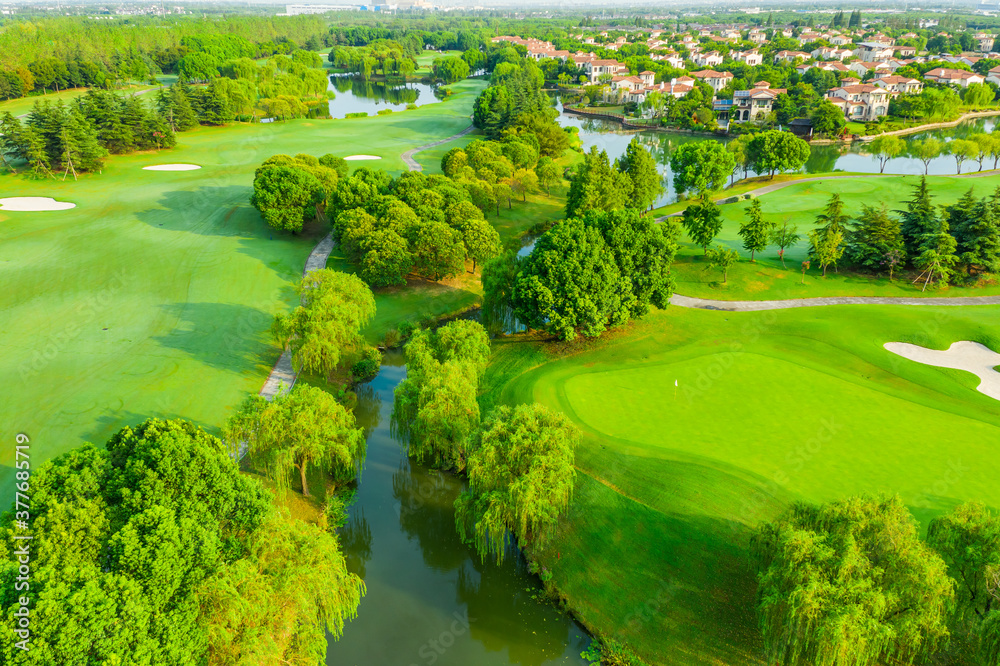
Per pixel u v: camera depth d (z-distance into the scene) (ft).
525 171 380.17
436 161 463.42
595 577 122.01
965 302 243.40
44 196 351.46
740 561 117.19
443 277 261.44
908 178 403.34
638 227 217.56
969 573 95.25
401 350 217.56
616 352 202.90
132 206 339.77
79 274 255.29
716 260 263.90
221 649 88.58
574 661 109.70
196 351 201.36
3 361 191.01
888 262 260.83
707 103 649.20
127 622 77.97
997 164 452.35
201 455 105.29
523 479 115.85
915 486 130.82
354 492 150.82
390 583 126.11
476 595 123.34
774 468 137.59
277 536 101.76
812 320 224.33
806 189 395.55
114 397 174.29
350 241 261.65
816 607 89.20
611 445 148.05
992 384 181.78
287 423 132.46
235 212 333.01
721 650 106.11
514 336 218.59
